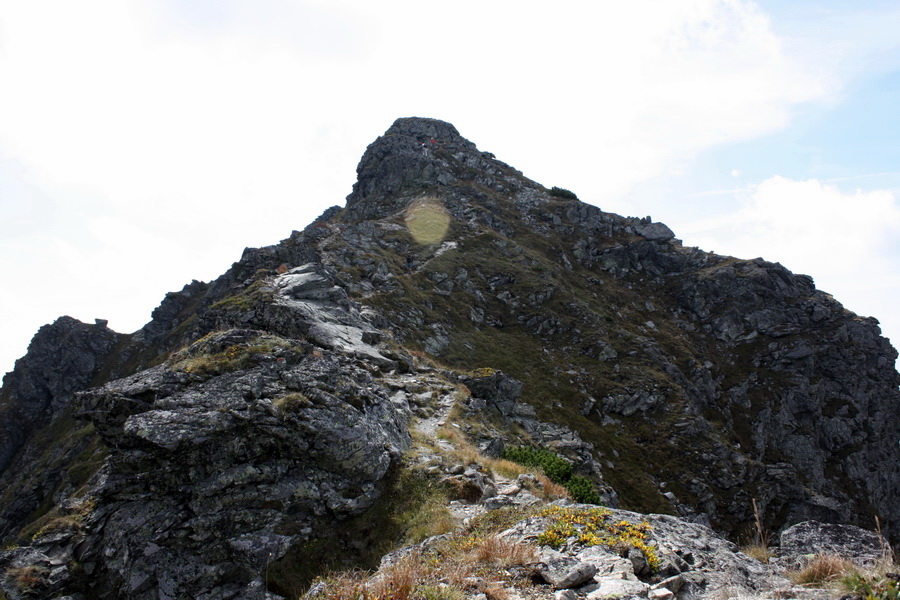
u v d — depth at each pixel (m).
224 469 13.93
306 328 26.73
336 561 13.24
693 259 99.12
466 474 16.45
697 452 53.44
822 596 7.24
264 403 14.94
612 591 7.28
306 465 14.80
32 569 12.64
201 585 12.41
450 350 56.59
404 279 65.81
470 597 7.27
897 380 86.44
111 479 13.97
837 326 84.88
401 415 20.92
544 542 9.36
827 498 54.84
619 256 96.94
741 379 74.81
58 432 80.44
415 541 13.38
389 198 104.38
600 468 46.75
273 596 12.20
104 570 12.96
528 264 82.75
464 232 87.56
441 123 132.38
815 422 73.31
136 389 15.00
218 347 18.17
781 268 94.25
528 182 120.81
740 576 8.68
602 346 66.38
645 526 10.20
